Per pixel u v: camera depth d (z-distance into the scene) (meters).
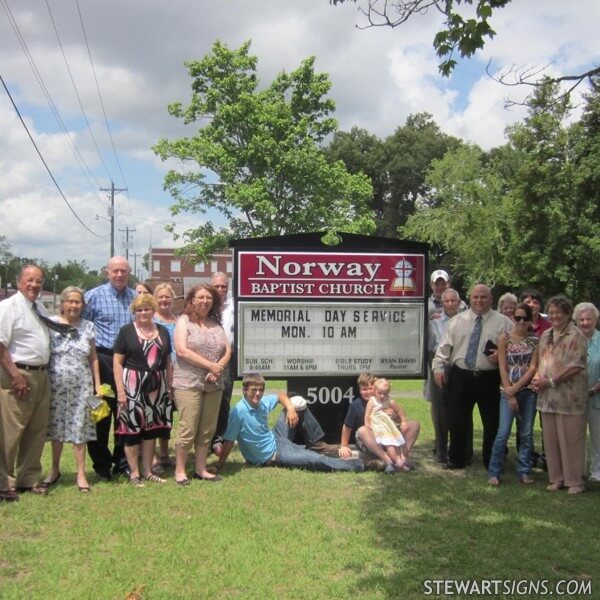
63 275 104.19
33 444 6.22
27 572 4.46
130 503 5.93
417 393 14.92
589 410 6.91
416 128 59.84
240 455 8.07
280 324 8.11
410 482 6.80
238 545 4.94
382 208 59.41
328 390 8.21
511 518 5.63
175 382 6.69
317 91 34.28
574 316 7.08
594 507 6.00
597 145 24.14
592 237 30.70
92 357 6.56
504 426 6.79
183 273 72.19
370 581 4.32
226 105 33.16
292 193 34.34
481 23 5.57
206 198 34.53
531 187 30.97
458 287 46.03
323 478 6.92
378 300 8.27
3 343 5.82
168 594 4.10
